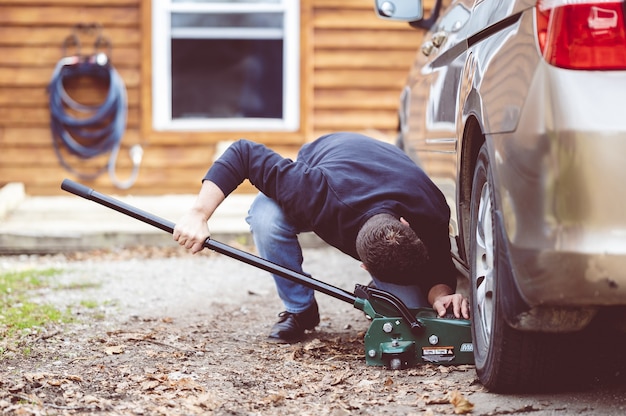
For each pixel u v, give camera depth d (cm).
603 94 290
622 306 318
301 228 441
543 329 317
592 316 312
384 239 384
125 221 855
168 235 813
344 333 487
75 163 979
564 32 296
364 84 989
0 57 966
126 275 689
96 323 517
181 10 984
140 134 983
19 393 369
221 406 354
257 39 996
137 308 565
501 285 324
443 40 479
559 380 348
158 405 356
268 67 999
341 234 401
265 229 441
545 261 296
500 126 323
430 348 398
